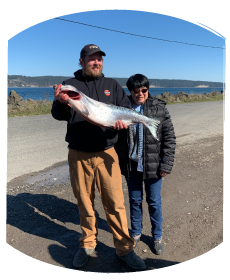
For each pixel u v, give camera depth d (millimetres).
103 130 2609
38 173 5453
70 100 2287
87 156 2617
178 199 4227
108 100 2662
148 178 2807
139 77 2750
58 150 7414
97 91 2633
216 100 33969
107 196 2693
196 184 4836
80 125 2561
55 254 2869
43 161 6324
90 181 2699
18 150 7371
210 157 6602
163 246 3023
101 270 2625
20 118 14375
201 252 2881
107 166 2662
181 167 5809
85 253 2717
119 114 2520
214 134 9836
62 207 3955
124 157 2877
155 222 2941
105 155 2654
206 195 4371
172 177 5180
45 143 8305
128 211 3863
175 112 18484
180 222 3537
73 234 3279
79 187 2689
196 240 3123
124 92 2803
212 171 5551
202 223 3502
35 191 4508
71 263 2721
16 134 9734
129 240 2729
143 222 3617
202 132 10297
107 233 3354
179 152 7125
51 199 4207
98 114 2418
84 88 2617
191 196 4336
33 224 3473
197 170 5609
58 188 4645
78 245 3057
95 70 2564
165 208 3932
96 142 2580
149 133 2754
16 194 4363
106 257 2850
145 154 2785
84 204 2709
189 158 6520
